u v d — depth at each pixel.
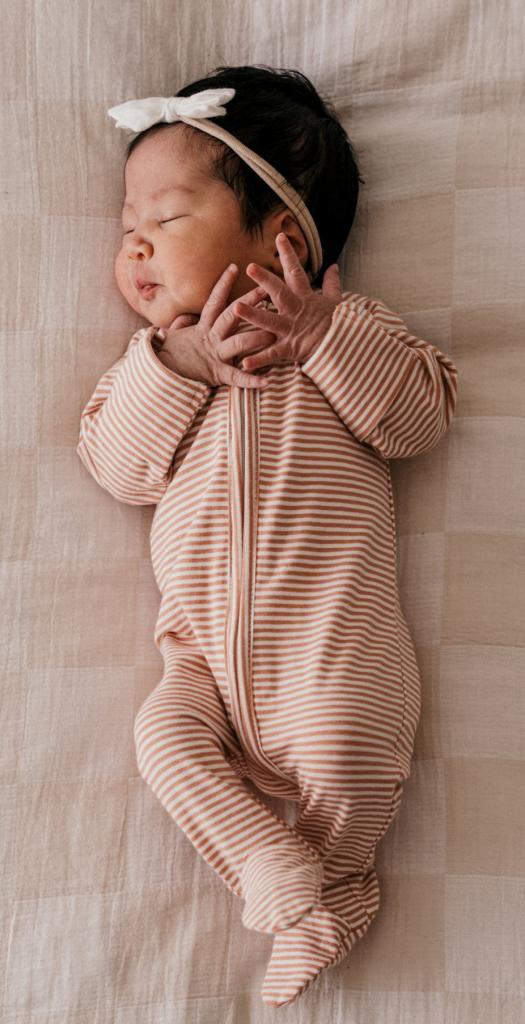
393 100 1.42
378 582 1.20
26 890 1.25
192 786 1.10
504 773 1.26
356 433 1.23
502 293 1.36
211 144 1.27
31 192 1.40
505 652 1.29
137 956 1.23
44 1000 1.21
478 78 1.40
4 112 1.40
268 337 1.22
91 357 1.38
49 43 1.42
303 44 1.44
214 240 1.26
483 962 1.20
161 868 1.26
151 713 1.13
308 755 1.09
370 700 1.11
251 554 1.17
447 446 1.34
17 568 1.34
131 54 1.43
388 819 1.14
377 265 1.40
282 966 1.12
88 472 1.37
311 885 1.01
